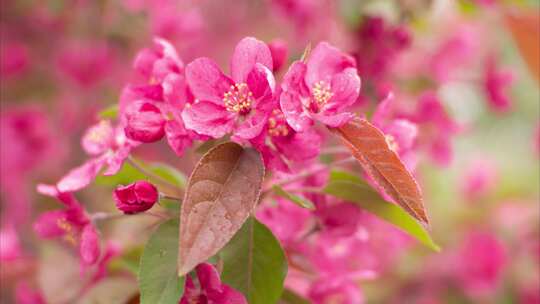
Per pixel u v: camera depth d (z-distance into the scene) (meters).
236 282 0.52
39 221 0.56
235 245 0.53
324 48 0.53
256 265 0.53
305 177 0.56
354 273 0.59
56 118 1.00
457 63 0.84
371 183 0.56
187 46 0.94
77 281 0.62
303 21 0.82
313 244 0.60
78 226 0.55
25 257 0.73
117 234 0.65
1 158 0.96
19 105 1.00
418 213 0.49
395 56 0.73
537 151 1.16
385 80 0.72
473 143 1.49
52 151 1.00
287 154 0.52
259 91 0.51
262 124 0.50
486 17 0.84
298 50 0.85
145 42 0.93
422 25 0.75
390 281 0.89
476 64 0.90
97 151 0.56
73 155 1.00
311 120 0.51
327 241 0.60
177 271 0.51
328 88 0.52
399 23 0.71
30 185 0.97
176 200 0.53
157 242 0.51
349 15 0.70
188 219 0.48
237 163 0.50
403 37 0.71
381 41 0.71
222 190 0.49
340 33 0.76
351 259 0.67
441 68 0.81
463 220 1.00
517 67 1.25
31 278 0.71
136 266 0.60
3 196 0.96
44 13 0.96
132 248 0.61
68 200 0.55
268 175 0.54
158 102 0.54
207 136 0.52
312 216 0.58
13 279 0.71
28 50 1.00
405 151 0.56
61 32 0.99
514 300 0.94
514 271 0.95
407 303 0.92
